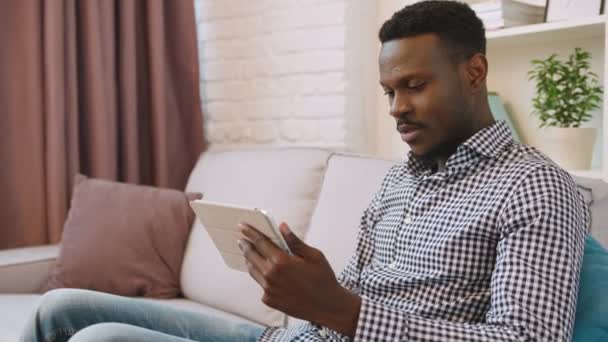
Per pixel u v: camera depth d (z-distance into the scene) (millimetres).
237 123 2449
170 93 2541
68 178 2262
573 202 894
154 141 2477
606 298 918
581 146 1618
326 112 2170
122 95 2400
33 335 1123
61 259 1866
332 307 836
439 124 993
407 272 1026
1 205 2197
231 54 2445
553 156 1662
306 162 1757
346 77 2125
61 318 1114
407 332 829
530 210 878
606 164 1524
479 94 1027
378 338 831
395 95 1011
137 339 959
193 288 1821
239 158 1970
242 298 1667
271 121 2338
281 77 2291
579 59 1665
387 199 1182
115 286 1823
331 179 1661
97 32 2283
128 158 2406
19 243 2215
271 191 1785
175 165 2553
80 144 2354
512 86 1931
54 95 2170
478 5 1798
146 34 2477
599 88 1647
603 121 1609
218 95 2506
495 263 927
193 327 1202
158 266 1868
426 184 1049
